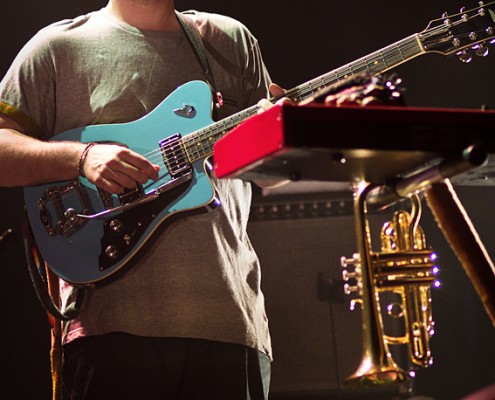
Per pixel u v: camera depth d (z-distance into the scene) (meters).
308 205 4.36
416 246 1.72
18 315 4.83
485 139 1.47
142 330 2.47
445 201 1.56
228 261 2.60
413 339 1.67
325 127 1.39
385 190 1.63
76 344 2.53
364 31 5.20
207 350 2.51
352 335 4.23
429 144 1.44
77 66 2.69
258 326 2.62
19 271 4.84
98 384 2.48
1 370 4.80
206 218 2.59
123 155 2.48
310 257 4.32
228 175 1.55
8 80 2.70
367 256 1.60
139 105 2.67
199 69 2.77
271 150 1.41
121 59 2.70
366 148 1.41
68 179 2.61
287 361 4.25
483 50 2.36
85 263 2.55
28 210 2.66
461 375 4.37
